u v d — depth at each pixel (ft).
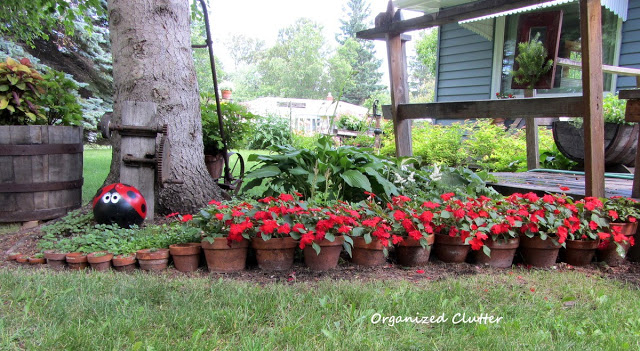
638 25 26.86
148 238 10.78
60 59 51.75
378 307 7.67
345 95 148.36
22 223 14.17
